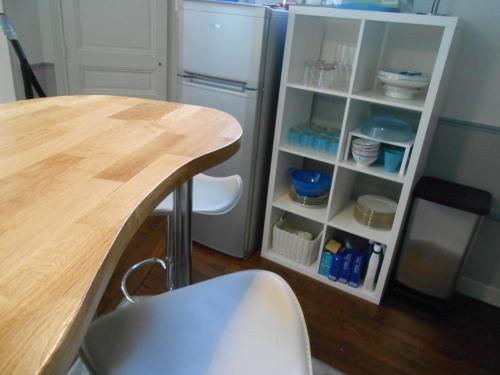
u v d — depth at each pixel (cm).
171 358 71
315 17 208
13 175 69
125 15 278
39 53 285
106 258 49
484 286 218
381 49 207
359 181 239
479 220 184
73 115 106
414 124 214
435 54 196
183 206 119
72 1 269
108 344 73
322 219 216
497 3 178
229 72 203
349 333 190
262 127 216
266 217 236
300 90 219
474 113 197
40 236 52
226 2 191
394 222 194
